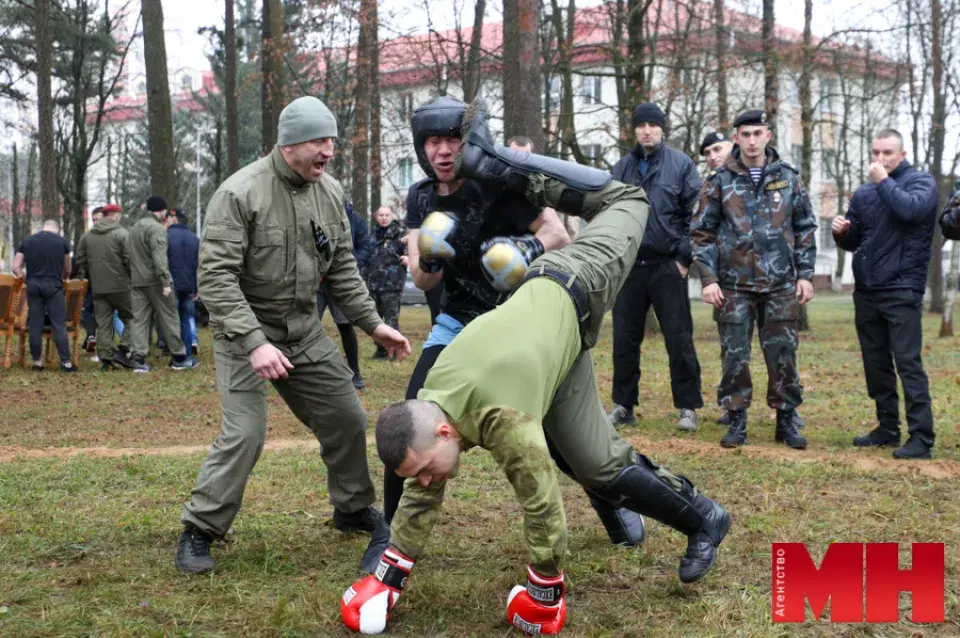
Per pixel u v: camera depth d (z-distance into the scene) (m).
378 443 2.99
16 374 11.50
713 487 5.34
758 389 9.98
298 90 21.19
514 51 12.20
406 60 20.45
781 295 6.65
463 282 3.78
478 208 3.59
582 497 5.19
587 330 3.31
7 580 3.69
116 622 3.26
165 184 16.77
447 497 5.11
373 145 20.52
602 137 27.44
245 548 4.17
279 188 3.89
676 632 3.21
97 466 5.95
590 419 3.41
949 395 9.48
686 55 17.91
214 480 3.83
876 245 6.45
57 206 18.98
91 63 30.44
